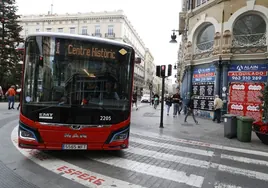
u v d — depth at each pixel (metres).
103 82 5.44
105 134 5.34
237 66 14.68
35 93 5.07
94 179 4.39
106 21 54.97
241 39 14.77
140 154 6.33
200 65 17.39
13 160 5.28
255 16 14.48
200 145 7.84
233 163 5.90
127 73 5.67
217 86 15.30
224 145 8.02
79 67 5.31
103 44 5.52
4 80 28.72
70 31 56.66
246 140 8.70
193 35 17.95
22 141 5.04
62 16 56.62
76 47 5.33
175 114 17.06
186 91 18.88
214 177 4.83
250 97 14.07
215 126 12.50
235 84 14.64
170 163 5.66
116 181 4.34
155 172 4.96
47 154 5.84
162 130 10.48
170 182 4.44
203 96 16.83
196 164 5.68
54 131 5.05
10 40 29.66
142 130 10.30
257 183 4.57
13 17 29.73
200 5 17.30
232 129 9.24
